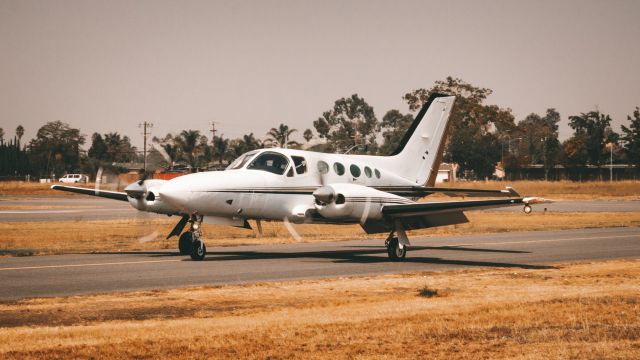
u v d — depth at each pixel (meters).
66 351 12.95
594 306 17.53
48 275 24.05
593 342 13.83
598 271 25.59
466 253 33.47
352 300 18.83
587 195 122.50
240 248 36.19
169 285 21.72
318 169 31.59
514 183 141.50
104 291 20.44
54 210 73.56
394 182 35.84
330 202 28.78
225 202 28.66
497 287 21.50
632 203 94.75
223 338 13.95
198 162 159.62
